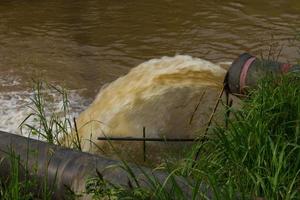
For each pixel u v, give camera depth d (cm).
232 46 1223
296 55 1130
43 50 1260
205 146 602
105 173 517
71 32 1371
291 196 463
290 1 1488
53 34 1361
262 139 553
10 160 564
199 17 1419
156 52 1227
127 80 888
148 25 1390
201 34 1309
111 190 480
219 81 858
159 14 1461
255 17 1391
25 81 1098
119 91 857
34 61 1195
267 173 517
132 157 714
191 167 540
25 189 536
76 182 530
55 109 970
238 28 1327
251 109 600
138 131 740
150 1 1569
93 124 797
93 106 871
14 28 1415
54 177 543
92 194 505
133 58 1200
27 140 593
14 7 1573
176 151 701
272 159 521
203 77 866
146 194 471
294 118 598
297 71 683
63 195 538
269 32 1285
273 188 474
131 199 473
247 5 1481
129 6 1537
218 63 1063
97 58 1207
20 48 1277
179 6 1509
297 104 604
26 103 1003
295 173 516
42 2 1609
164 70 892
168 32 1338
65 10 1534
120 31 1362
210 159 562
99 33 1355
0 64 1185
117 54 1227
